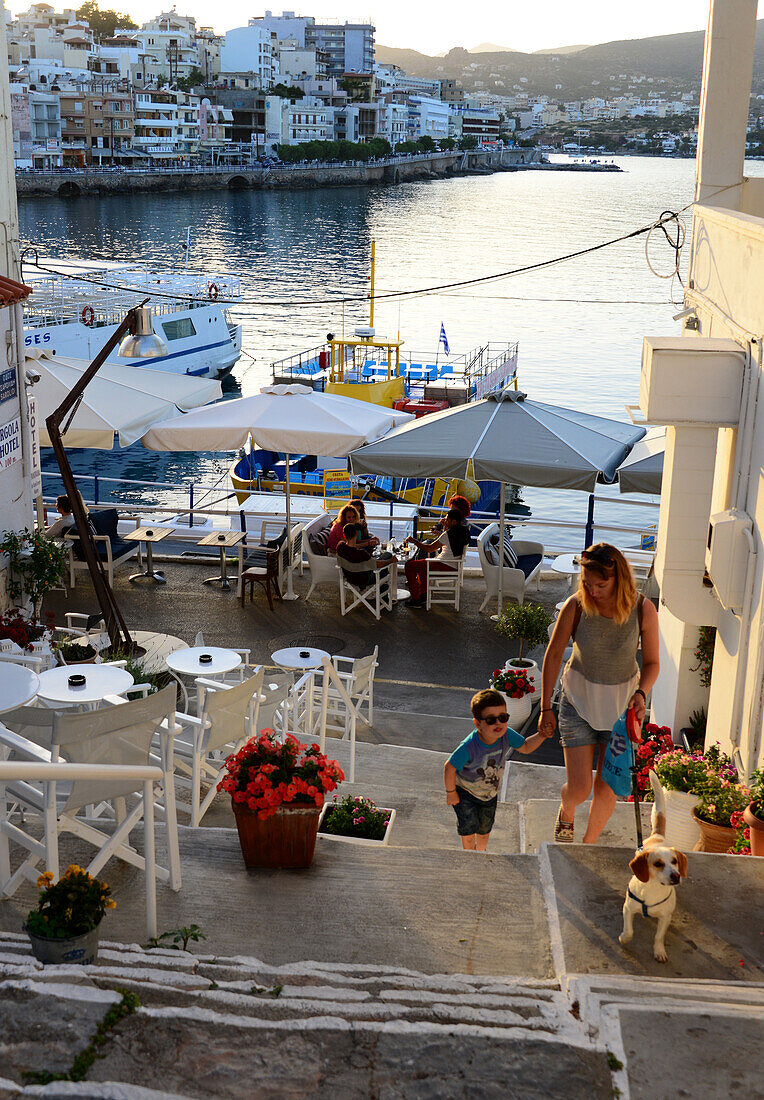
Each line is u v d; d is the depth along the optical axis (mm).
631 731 5352
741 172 9539
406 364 45562
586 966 4344
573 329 62125
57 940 4023
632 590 5309
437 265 90125
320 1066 3354
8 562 12305
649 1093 3299
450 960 4566
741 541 6953
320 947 4656
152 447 15469
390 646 13953
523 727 11273
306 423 15102
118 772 4383
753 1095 3299
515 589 14977
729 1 9188
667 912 4336
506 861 5461
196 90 196875
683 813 6871
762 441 6715
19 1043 3326
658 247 106875
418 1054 3430
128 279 47562
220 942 4676
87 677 7004
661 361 7305
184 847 5668
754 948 4473
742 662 7016
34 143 152750
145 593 15922
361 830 7098
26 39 195500
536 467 13312
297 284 76812
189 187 169500
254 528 22281
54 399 16031
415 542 15938
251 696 7418
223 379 49656
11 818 5898
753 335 7109
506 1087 3295
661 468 13414
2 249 12766
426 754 10078
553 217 140500
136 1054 3336
